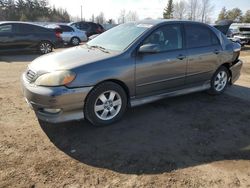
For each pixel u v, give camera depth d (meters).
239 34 22.16
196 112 5.47
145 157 3.84
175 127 4.78
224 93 6.83
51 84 4.16
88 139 4.28
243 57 14.53
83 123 4.79
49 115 4.27
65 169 3.53
